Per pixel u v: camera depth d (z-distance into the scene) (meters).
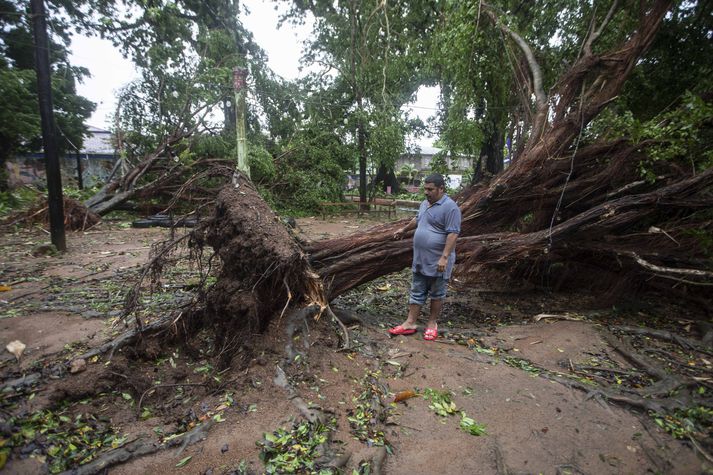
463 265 4.55
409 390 2.96
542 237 4.34
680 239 4.71
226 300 3.37
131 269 6.29
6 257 7.06
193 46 15.52
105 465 2.09
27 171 20.58
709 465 2.29
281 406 2.61
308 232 10.83
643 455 2.37
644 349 3.77
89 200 11.16
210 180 10.95
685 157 4.91
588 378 3.25
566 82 5.51
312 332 3.50
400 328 3.92
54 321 4.10
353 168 17.31
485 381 3.11
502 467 2.21
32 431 2.36
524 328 4.25
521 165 4.98
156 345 3.38
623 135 5.14
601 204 4.61
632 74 6.41
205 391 2.88
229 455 2.20
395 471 2.17
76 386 2.75
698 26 6.27
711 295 4.83
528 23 7.68
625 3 6.20
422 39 13.13
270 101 15.62
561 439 2.47
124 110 13.97
